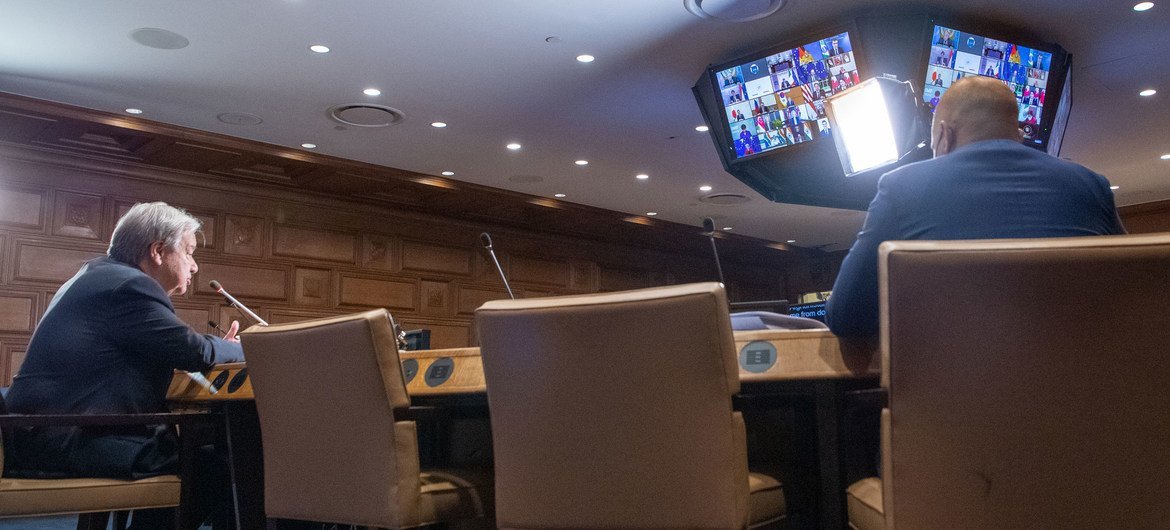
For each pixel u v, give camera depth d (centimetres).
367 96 571
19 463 216
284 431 186
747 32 478
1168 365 109
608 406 140
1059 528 113
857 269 149
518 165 739
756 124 501
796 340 157
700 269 1155
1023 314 113
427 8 445
